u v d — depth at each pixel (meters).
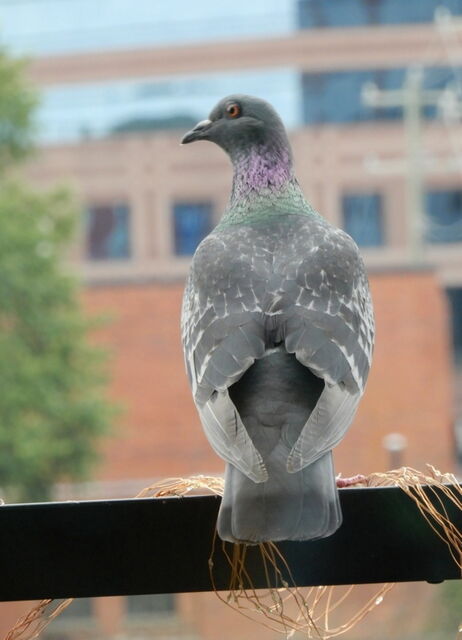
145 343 30.16
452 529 4.28
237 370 4.47
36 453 20.59
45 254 21.83
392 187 39.78
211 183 41.16
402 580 4.29
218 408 4.36
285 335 4.60
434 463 29.02
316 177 39.84
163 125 43.28
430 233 39.91
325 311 4.71
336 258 5.00
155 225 41.22
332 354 4.54
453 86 38.44
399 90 41.25
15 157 24.00
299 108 42.16
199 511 4.30
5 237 21.14
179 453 29.78
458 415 38.84
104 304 30.25
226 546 4.30
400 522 4.29
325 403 4.32
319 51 42.00
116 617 21.58
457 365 39.97
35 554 4.31
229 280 4.85
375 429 29.05
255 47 42.66
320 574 4.31
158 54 43.12
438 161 37.78
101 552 4.30
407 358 29.39
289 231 5.24
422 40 41.19
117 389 29.98
